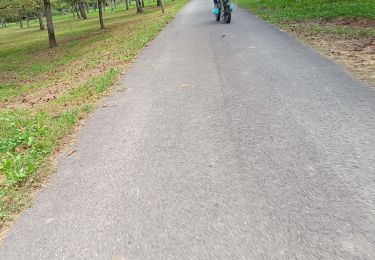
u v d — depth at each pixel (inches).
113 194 159.6
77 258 124.0
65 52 796.6
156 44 566.3
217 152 183.6
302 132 191.9
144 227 134.5
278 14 711.1
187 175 165.9
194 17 933.8
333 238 116.6
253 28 582.2
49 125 263.4
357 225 121.0
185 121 230.1
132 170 178.1
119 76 383.6
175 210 141.8
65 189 170.7
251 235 122.6
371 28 463.8
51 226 144.2
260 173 159.2
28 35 1774.1
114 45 687.1
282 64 332.2
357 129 187.6
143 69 399.2
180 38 587.2
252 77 303.7
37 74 603.2
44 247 132.4
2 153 229.3
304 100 236.4
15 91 481.4
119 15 1996.8
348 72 286.4
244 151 180.4
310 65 318.3
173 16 1063.0
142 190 159.0
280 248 115.0
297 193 141.8
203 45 488.4
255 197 142.9
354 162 157.9
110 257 122.0
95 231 136.6
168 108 258.8
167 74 358.3
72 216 148.4
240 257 113.4
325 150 170.7
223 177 160.1
